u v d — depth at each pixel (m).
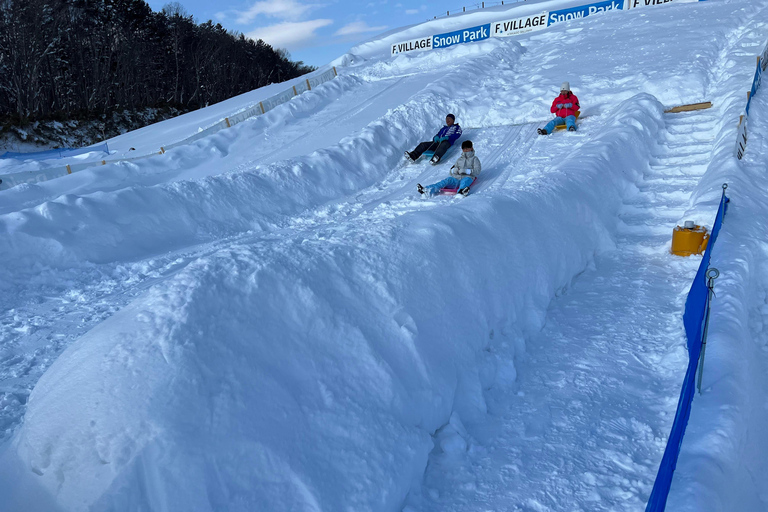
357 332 2.60
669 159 7.95
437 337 2.97
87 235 6.65
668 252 5.38
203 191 8.23
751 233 4.91
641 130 8.36
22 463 2.03
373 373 2.51
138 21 61.12
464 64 16.36
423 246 3.31
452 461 2.63
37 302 5.52
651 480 2.38
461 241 3.59
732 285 3.92
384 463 2.27
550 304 4.46
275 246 2.90
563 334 3.94
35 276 6.00
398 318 2.80
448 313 3.12
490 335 3.51
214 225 7.98
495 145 10.77
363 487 2.14
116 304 5.41
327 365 2.42
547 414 2.98
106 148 21.31
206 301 2.31
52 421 2.00
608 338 3.79
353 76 19.94
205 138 15.12
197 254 6.95
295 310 2.49
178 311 2.24
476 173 8.78
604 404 3.02
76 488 1.83
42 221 6.40
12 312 5.26
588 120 10.57
